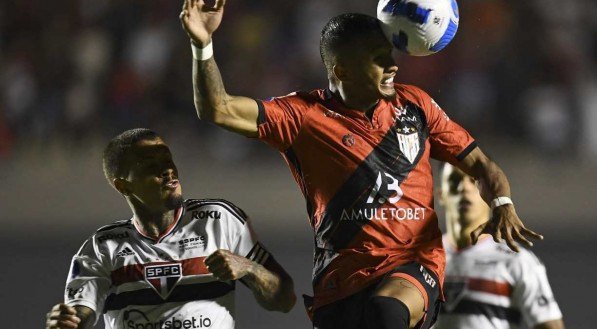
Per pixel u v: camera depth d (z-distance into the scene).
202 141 86.50
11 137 85.62
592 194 69.75
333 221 20.64
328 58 20.84
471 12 87.38
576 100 83.56
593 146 82.94
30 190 72.94
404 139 20.81
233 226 20.73
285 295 20.66
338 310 20.70
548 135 83.75
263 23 88.25
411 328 20.14
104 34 88.25
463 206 23.95
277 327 37.28
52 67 86.94
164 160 20.50
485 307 23.69
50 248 53.62
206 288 20.33
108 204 67.94
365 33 20.47
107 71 87.31
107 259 20.47
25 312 39.47
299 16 88.06
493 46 86.38
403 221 20.61
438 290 20.78
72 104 86.25
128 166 20.45
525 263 23.73
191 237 20.50
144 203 20.47
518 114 85.31
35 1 89.25
